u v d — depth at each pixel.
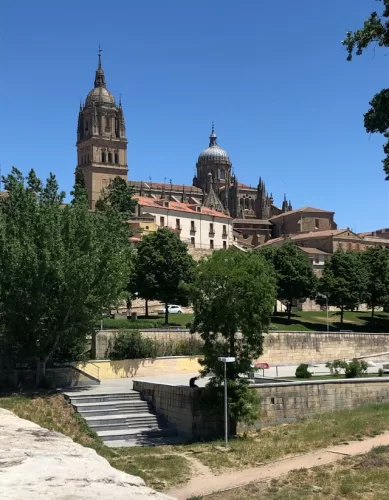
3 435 9.94
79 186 52.22
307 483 23.19
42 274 40.53
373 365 64.50
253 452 30.45
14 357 45.12
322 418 38.59
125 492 6.50
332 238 146.75
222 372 35.44
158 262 79.19
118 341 53.41
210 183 198.25
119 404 39.34
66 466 7.55
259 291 35.56
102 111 190.00
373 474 22.98
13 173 48.56
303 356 70.25
